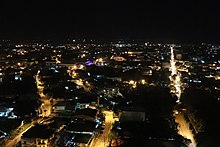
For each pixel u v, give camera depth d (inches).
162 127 1537.9
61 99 2075.5
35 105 1903.3
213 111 1761.8
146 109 1791.3
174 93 2335.1
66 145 1323.8
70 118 1675.7
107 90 2335.1
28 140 1337.4
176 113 1865.2
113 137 1419.8
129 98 2096.5
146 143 1299.2
